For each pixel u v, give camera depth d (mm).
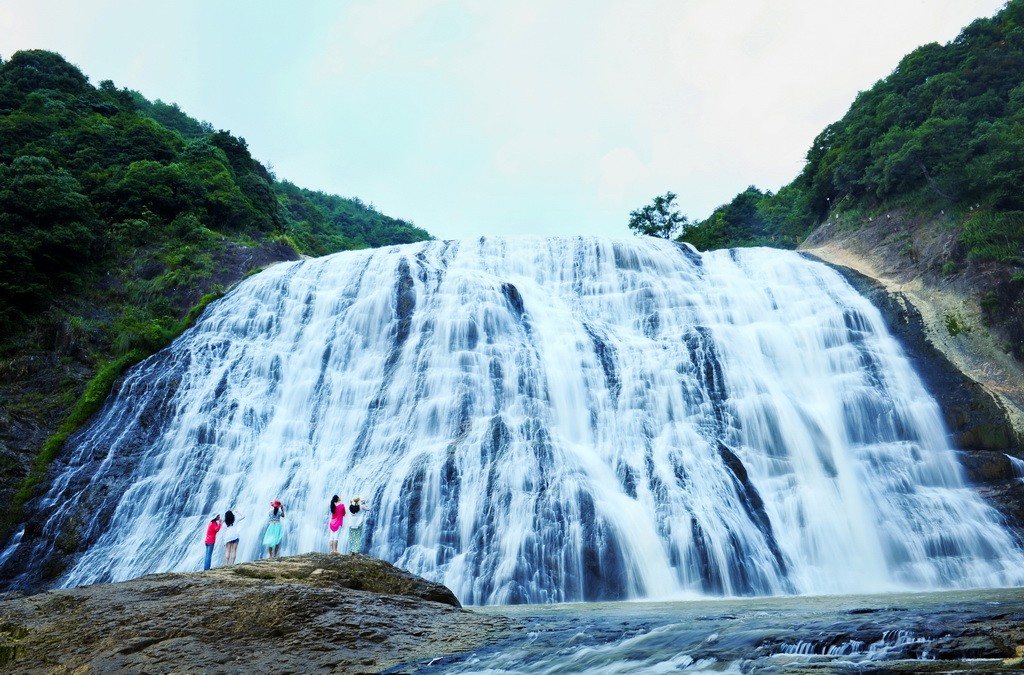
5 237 40000
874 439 29406
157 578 14117
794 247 60250
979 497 25172
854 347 33531
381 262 41969
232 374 34688
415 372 32875
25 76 66062
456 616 13039
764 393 30250
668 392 30609
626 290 40969
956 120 44094
